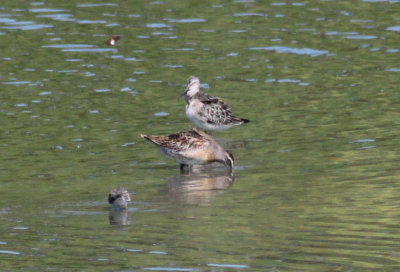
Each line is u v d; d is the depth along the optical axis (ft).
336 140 65.57
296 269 41.11
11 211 50.80
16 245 45.03
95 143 66.90
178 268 41.50
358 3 112.57
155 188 55.72
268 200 52.08
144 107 76.89
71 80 84.53
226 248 43.98
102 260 42.75
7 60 90.63
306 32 100.48
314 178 56.34
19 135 68.69
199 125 71.87
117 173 59.47
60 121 72.59
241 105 76.89
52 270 41.57
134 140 67.92
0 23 104.01
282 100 78.02
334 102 76.74
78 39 98.02
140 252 43.68
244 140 67.46
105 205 51.98
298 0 114.52
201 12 109.19
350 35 99.14
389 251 43.14
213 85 82.89
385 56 91.45
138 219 49.03
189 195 53.78
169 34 100.12
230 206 51.13
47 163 61.72
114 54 93.09
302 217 48.57
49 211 50.78
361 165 58.80
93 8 111.04
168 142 60.64
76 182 57.16
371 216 48.37
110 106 77.00
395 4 111.65
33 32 100.63
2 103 77.30
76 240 45.68
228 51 94.02
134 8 111.14
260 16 107.34
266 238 45.32
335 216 48.60
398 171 57.06
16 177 58.39
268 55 92.58
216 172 59.52
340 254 42.88
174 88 82.28
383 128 68.23
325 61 90.27
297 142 65.72
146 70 87.81
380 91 79.66
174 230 46.93
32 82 83.76
